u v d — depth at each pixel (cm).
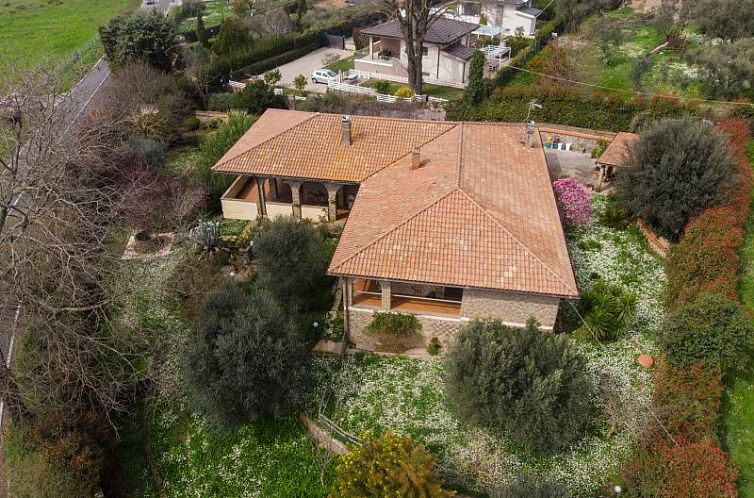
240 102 5009
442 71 5700
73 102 4325
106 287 2820
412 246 2505
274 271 2770
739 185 3152
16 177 2534
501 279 2378
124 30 5247
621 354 2556
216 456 2317
